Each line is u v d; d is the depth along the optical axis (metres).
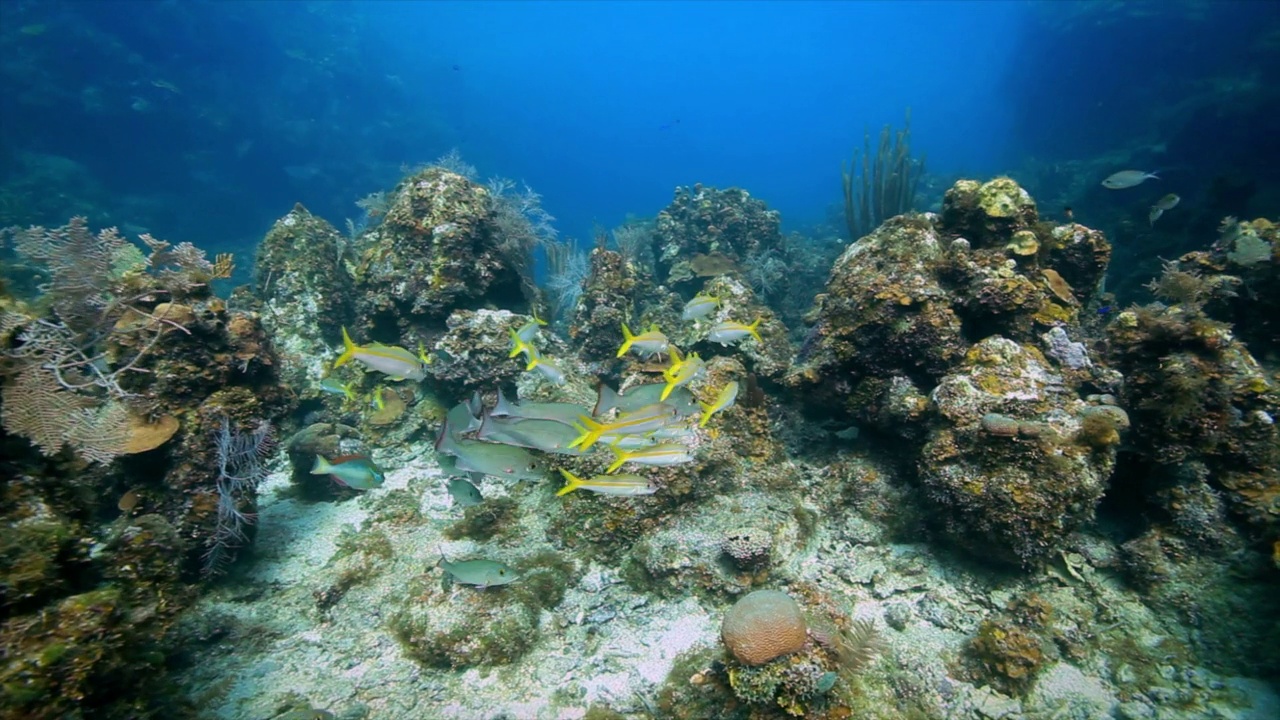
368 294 2.72
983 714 1.38
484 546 1.91
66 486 1.30
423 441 2.53
